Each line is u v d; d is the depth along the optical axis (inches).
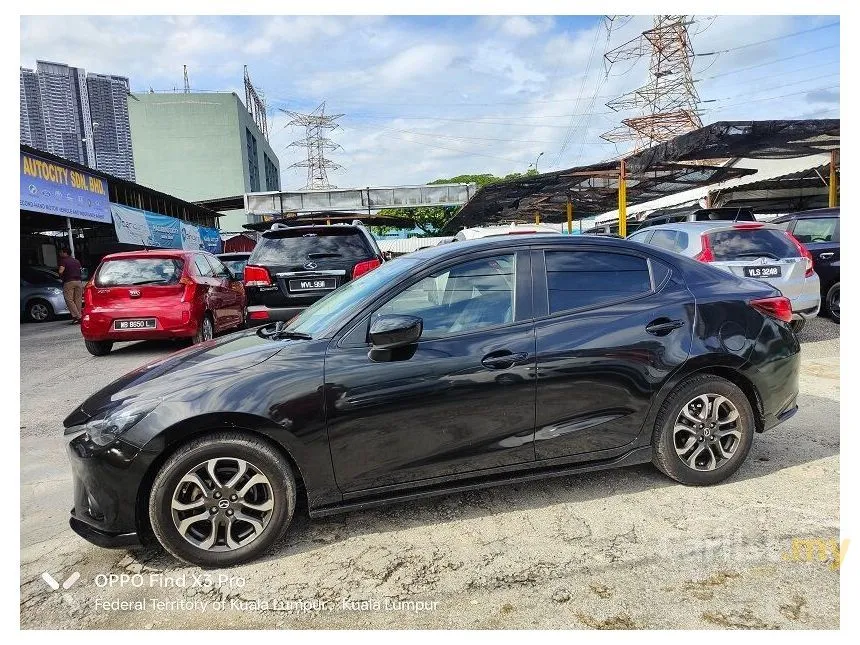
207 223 1115.9
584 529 113.7
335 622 90.2
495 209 1020.5
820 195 818.2
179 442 103.0
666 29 1569.9
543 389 117.5
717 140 508.1
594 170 670.5
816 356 255.6
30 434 185.2
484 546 109.0
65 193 483.2
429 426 112.0
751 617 87.9
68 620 92.5
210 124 2206.0
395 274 122.3
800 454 146.6
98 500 100.7
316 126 2856.8
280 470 105.8
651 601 92.1
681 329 126.3
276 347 114.7
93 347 302.5
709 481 129.2
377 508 125.1
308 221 376.5
